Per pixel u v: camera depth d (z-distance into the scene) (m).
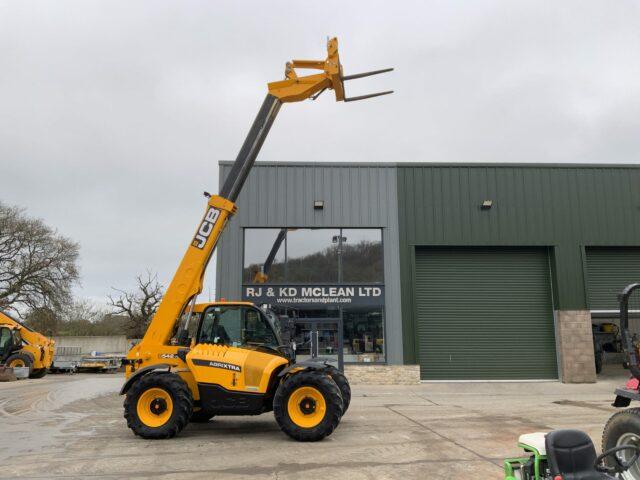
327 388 7.75
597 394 14.80
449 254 18.45
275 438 8.06
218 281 17.53
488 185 18.39
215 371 8.08
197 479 5.79
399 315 17.64
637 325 26.47
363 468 6.21
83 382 19.73
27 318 34.28
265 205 17.98
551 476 3.93
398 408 11.68
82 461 6.62
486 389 16.11
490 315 18.16
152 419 8.02
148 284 39.12
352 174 18.27
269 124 9.80
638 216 18.44
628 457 5.18
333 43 9.84
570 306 17.84
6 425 9.51
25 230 33.56
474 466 6.30
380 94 9.95
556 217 18.31
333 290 17.73
